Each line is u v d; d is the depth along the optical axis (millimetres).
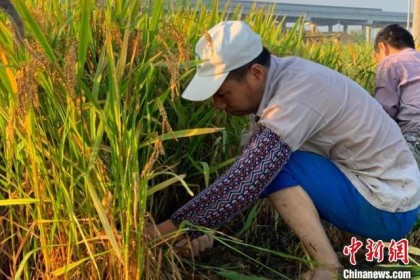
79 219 1764
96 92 1719
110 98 1663
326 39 4270
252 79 2021
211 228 2000
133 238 1741
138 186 1663
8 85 1669
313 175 2129
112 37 1979
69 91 1593
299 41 3439
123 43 1720
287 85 2023
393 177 2184
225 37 1982
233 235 2527
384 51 3477
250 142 2016
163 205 2379
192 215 1966
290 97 2002
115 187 1714
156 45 2107
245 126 2580
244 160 1966
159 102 1743
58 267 1822
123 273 1775
